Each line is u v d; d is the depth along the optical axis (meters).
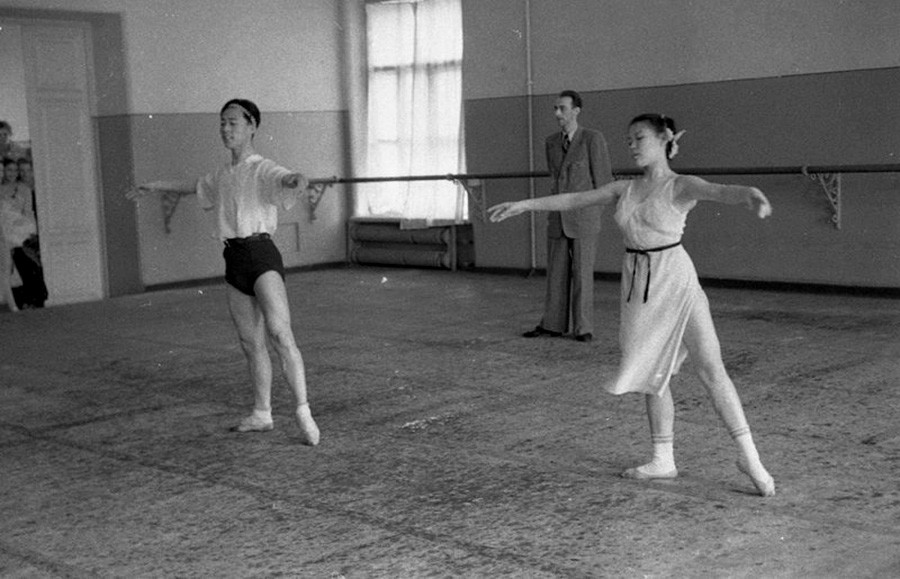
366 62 14.03
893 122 9.62
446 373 7.35
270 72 13.27
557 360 7.60
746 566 3.85
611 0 11.34
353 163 14.13
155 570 4.09
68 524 4.66
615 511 4.48
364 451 5.56
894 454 5.08
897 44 9.53
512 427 5.89
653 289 4.55
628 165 11.40
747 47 10.44
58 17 11.62
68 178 11.86
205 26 12.65
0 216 11.35
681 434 5.55
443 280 12.39
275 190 5.57
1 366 8.34
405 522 4.48
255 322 5.89
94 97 12.02
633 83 11.27
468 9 12.58
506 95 12.34
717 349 4.54
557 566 3.93
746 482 4.77
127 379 7.65
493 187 12.63
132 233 12.25
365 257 13.98
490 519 4.46
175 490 5.06
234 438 5.93
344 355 8.16
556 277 8.39
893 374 6.72
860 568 3.78
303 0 13.49
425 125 13.17
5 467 5.58
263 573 4.01
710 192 4.34
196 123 12.63
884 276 9.81
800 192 10.26
